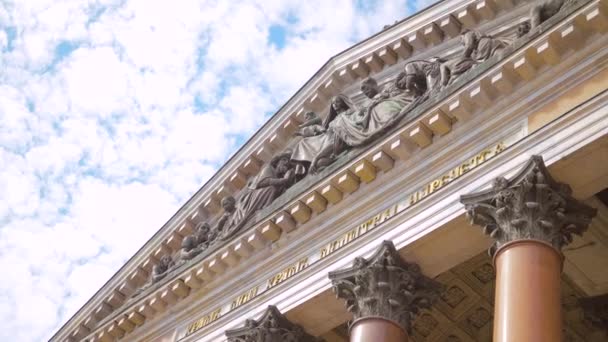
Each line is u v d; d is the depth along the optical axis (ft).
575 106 88.12
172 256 137.18
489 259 107.76
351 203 106.83
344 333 114.62
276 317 108.27
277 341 107.34
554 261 83.46
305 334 108.78
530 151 89.86
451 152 98.07
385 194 103.50
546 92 91.56
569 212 87.20
